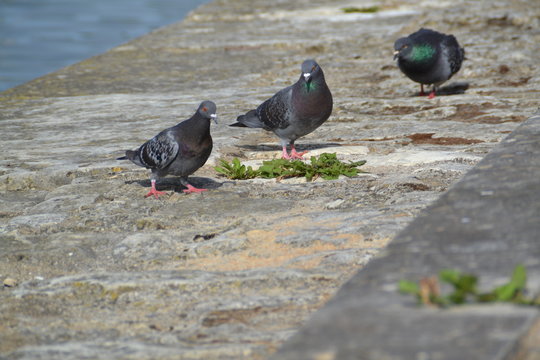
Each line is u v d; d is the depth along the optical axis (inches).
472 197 295.4
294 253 366.6
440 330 197.0
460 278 214.1
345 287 233.5
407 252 252.2
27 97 848.3
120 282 340.5
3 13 3043.8
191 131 461.4
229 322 299.0
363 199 447.5
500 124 631.8
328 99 537.0
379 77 895.7
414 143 595.5
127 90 866.8
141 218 431.8
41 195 509.7
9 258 382.3
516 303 208.4
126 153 490.6
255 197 472.1
